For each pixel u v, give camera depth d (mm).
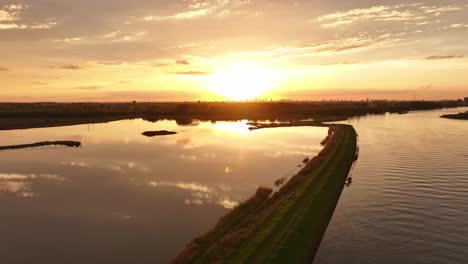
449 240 28125
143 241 26328
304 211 30672
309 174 45156
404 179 46938
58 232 28344
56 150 72188
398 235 29188
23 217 31859
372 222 32000
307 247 25000
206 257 21984
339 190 40906
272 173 48531
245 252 22500
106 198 37312
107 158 62125
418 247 27000
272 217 29141
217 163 56375
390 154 66562
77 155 65750
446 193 40281
